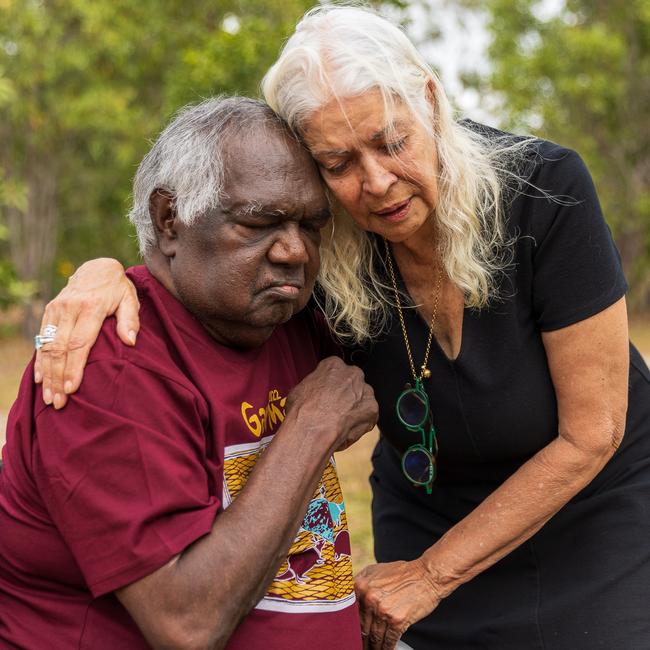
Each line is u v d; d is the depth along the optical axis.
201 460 1.75
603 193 15.70
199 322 1.87
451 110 1.98
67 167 17.19
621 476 2.26
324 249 2.15
